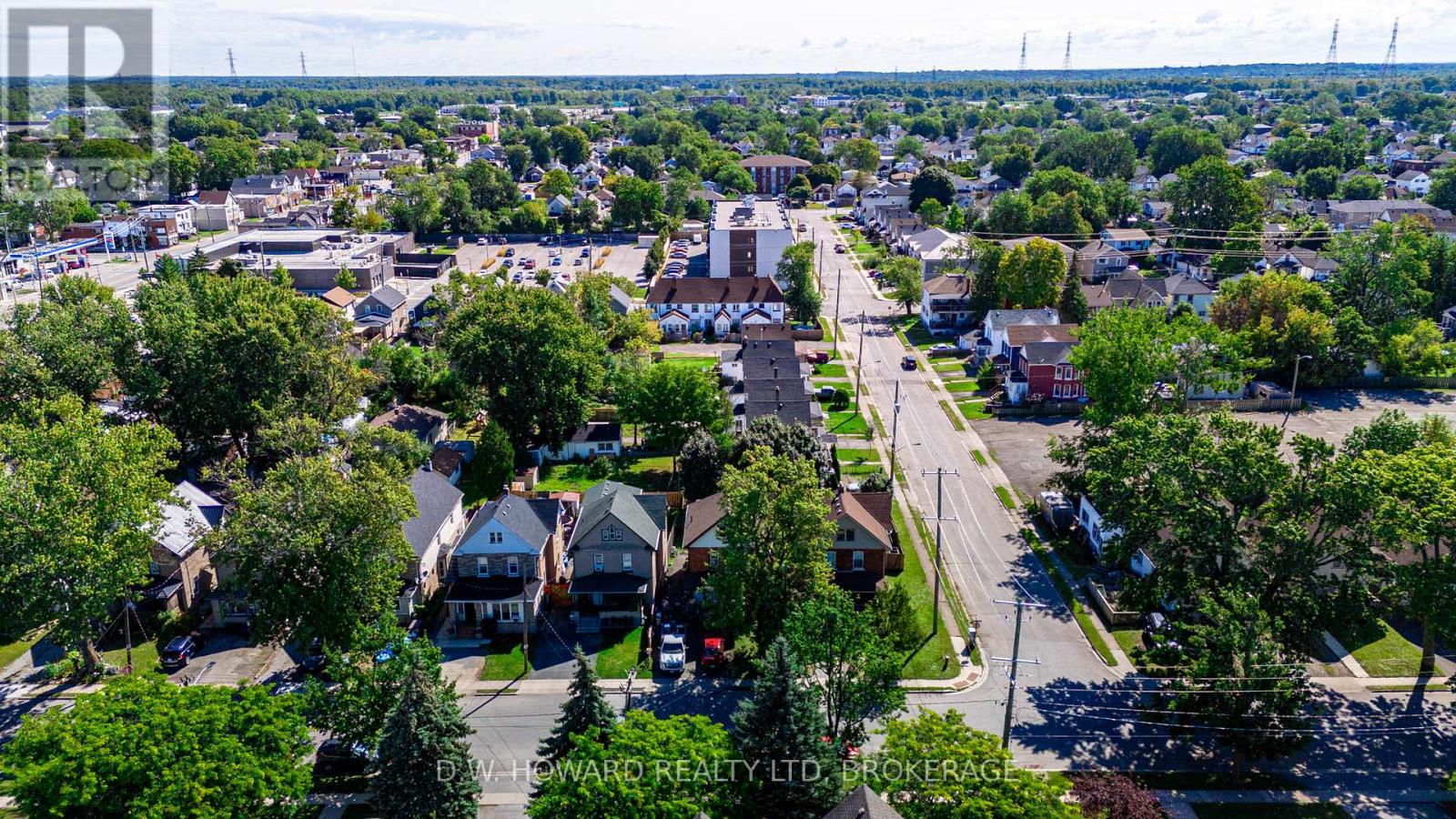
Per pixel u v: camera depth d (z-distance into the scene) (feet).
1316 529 170.60
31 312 257.55
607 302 379.76
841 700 144.97
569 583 197.16
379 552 165.58
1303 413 299.99
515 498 200.44
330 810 141.18
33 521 157.07
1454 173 556.10
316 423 200.03
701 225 653.30
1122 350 247.70
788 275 407.03
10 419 217.36
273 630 163.73
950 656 177.99
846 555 201.77
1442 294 379.55
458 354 263.29
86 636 164.14
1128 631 186.29
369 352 308.81
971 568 210.18
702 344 393.50
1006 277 376.89
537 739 156.15
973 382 334.85
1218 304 341.21
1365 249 340.18
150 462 178.09
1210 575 173.47
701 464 234.17
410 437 230.07
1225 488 170.60
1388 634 181.78
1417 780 146.00
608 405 300.61
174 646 176.55
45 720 121.19
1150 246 513.45
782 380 288.92
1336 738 155.02
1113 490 187.83
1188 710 146.82
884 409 309.22
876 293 464.65
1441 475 156.76
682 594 199.41
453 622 189.98
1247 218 490.90
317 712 140.15
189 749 116.57
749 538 168.96
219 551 169.78
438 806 126.93
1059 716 161.79
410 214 607.78
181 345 244.01
